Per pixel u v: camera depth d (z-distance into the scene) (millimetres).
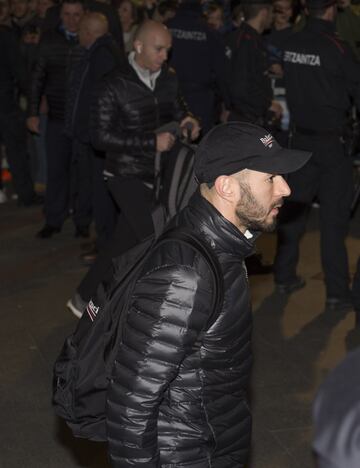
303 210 5934
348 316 5629
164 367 2244
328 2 5363
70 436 4156
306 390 4633
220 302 2273
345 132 5520
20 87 8180
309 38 5422
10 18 8766
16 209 8570
